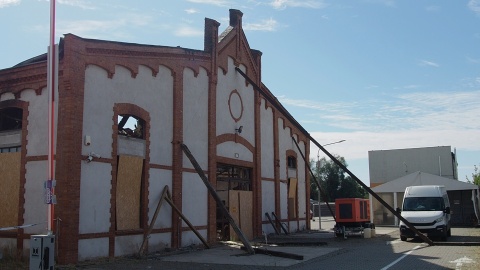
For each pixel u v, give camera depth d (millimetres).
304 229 34625
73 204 15734
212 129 23922
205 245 21250
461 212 43969
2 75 18156
